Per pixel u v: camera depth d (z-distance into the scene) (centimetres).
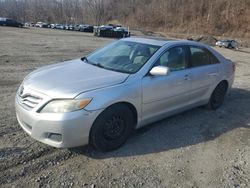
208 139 492
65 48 1880
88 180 355
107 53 520
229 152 454
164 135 491
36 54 1437
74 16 11269
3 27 4797
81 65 483
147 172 381
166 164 404
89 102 379
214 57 611
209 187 361
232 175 390
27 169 367
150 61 464
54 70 455
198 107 645
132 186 351
